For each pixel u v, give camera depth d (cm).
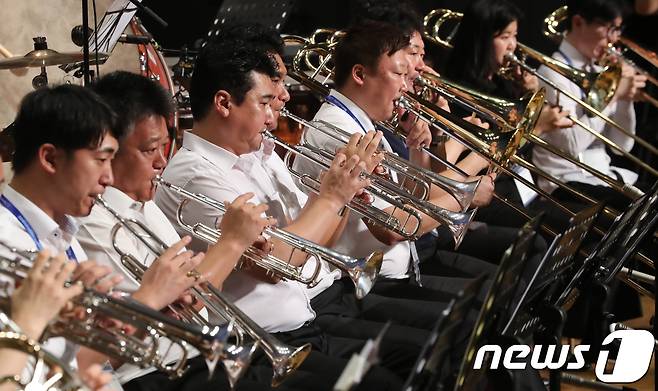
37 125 592
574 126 1276
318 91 973
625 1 1348
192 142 814
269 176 861
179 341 570
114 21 1022
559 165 1294
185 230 774
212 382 705
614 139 1365
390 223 843
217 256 691
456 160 1097
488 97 998
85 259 650
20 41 1323
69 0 1356
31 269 522
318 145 903
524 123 979
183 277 616
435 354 581
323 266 890
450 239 1098
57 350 587
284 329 797
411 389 573
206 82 804
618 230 831
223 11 1130
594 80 1223
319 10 1748
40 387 494
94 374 526
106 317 584
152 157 702
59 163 596
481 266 1023
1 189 608
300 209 879
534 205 1242
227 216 707
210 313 746
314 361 761
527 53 1228
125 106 686
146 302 600
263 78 808
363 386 725
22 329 507
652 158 1491
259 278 777
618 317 1220
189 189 790
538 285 742
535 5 1745
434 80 1019
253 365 752
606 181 1038
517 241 605
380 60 927
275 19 1118
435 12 1294
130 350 560
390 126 967
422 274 1008
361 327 839
